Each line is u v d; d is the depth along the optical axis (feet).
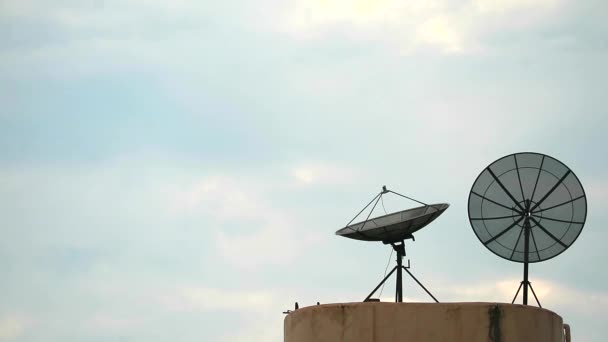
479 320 75.92
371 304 77.51
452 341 75.72
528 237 98.78
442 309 76.38
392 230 95.76
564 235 98.17
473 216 100.58
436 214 96.22
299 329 80.33
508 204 100.12
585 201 98.63
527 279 96.53
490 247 99.40
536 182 100.07
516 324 75.92
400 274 95.14
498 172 101.14
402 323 76.54
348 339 77.36
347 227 98.22
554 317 79.10
